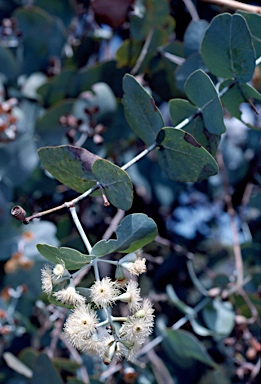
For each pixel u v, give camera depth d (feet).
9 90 2.58
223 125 1.67
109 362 1.44
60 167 1.60
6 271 2.44
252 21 1.86
